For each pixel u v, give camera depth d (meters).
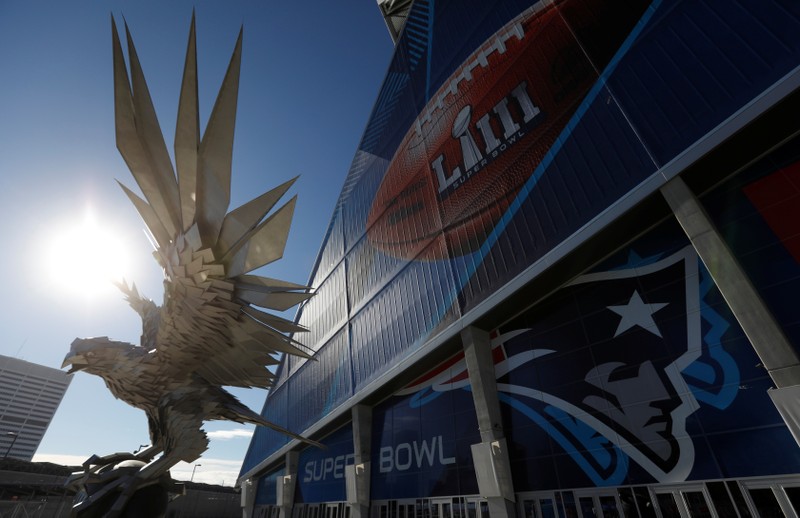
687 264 12.80
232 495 56.62
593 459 13.40
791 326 9.95
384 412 25.72
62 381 145.25
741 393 10.64
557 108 18.20
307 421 35.75
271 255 6.72
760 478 9.80
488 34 24.53
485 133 22.31
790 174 11.17
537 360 16.47
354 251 35.69
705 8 13.45
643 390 12.75
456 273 21.41
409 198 28.41
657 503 11.47
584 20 18.14
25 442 131.50
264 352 8.23
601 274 15.21
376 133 37.19
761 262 10.96
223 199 6.50
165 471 7.87
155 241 7.96
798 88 10.29
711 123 12.18
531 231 17.53
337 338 34.75
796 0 11.23
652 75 14.45
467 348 18.73
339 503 27.42
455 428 19.69
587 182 15.66
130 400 9.00
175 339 8.12
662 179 12.73
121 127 6.36
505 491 15.10
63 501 31.83
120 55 6.08
